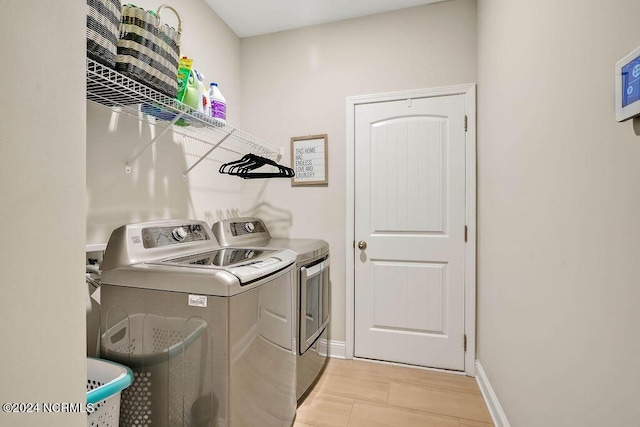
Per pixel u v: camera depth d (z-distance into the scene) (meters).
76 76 0.58
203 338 1.05
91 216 1.34
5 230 0.48
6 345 0.48
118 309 1.16
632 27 0.66
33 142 0.51
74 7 0.58
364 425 1.56
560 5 0.97
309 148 2.40
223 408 1.03
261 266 1.23
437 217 2.15
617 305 0.72
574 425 0.89
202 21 2.08
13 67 0.48
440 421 1.60
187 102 1.43
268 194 2.50
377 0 2.12
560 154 0.97
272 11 2.22
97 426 0.92
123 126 1.49
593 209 0.81
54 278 0.54
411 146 2.19
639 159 0.65
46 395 0.53
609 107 0.74
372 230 2.27
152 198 1.66
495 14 1.64
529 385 1.20
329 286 2.35
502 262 1.53
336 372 2.10
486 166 1.84
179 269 1.10
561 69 0.96
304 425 1.56
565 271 0.94
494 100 1.66
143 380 1.12
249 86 2.56
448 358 2.13
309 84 2.41
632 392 0.67
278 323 1.35
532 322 1.17
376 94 2.24
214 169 2.20
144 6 1.59
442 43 2.12
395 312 2.23
